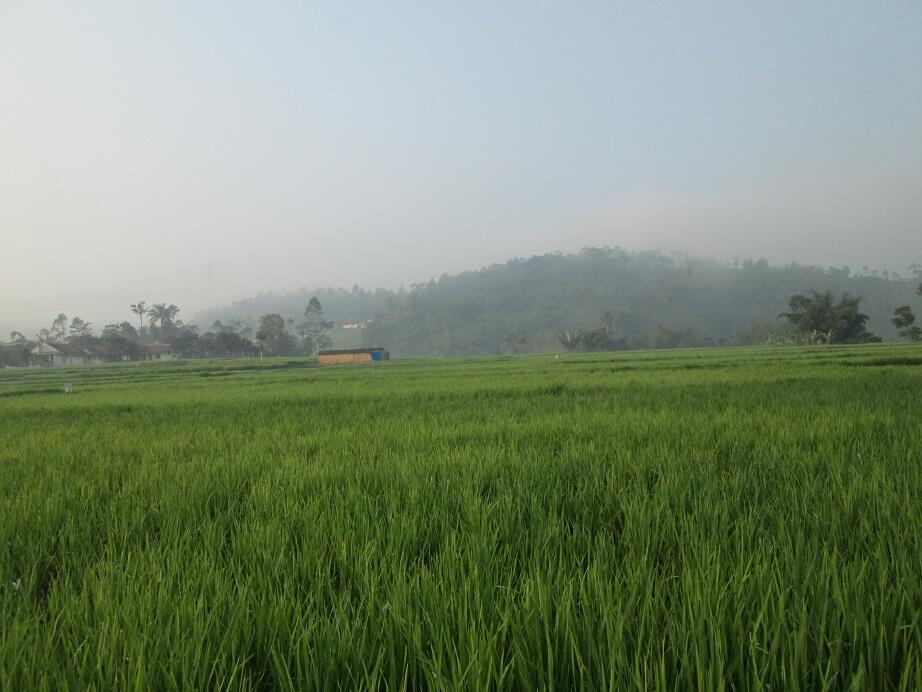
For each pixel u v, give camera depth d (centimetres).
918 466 378
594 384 1309
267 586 224
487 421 724
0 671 160
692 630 167
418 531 295
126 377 4034
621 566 236
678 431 570
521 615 191
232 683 161
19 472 519
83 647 185
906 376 1236
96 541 313
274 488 397
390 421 787
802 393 927
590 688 150
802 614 170
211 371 4759
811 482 357
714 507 306
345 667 169
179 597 213
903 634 169
